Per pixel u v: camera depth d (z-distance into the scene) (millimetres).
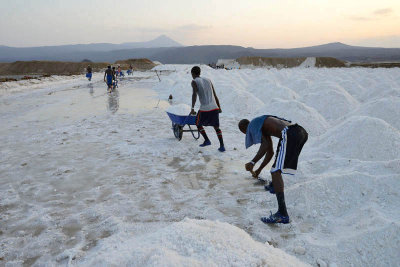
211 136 7070
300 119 7469
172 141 6543
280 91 12117
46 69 61500
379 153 4766
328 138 5652
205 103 5660
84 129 7668
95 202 3705
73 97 14273
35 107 11242
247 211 3463
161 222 3207
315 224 3107
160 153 5680
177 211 3463
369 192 3359
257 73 27500
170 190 4059
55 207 3576
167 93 15695
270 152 3721
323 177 3623
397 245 2441
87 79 27125
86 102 12594
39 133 7254
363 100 12234
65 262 2535
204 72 25375
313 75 24188
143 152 5750
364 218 2926
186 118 5996
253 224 3148
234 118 9352
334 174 3828
